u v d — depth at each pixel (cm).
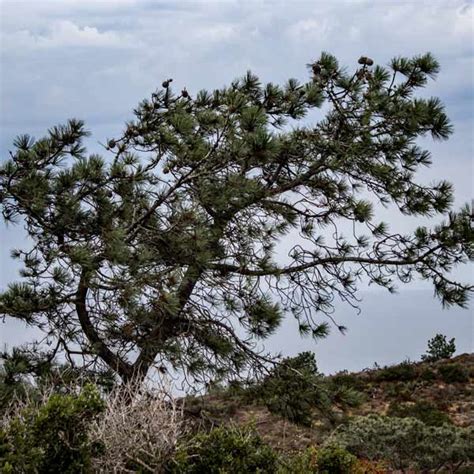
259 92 1521
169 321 1354
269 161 1379
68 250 1279
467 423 2298
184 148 1341
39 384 1175
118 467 852
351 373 3017
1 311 1262
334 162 1445
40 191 1293
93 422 867
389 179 1483
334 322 1449
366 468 1393
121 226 1341
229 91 1507
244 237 1447
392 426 1695
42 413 828
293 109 1477
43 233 1352
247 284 1384
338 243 1493
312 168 1477
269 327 1353
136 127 1473
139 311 1282
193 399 1409
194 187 1373
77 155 1342
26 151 1316
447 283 1434
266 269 1398
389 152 1479
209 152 1327
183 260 1344
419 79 1470
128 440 854
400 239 1467
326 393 1393
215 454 919
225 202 1343
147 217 1352
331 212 1498
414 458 1662
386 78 1484
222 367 1343
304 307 1462
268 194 1448
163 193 1370
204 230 1332
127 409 886
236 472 909
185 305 1368
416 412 2456
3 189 1303
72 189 1323
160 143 1370
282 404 1379
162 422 873
